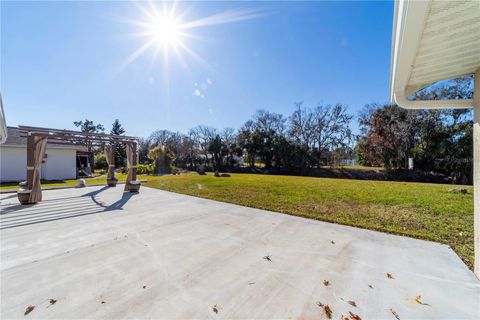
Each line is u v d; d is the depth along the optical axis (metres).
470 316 1.72
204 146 28.89
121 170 20.69
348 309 1.80
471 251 2.91
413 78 2.26
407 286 2.12
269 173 23.97
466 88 14.07
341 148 22.80
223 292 2.02
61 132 6.82
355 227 3.98
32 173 6.12
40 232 3.66
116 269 2.43
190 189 8.85
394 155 18.28
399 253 2.87
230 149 26.72
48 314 1.71
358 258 2.73
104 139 8.16
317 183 11.09
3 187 9.41
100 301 1.88
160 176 16.08
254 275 2.32
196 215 4.85
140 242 3.24
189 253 2.87
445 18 1.25
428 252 2.90
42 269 2.43
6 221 4.32
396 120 17.95
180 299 1.91
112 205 5.86
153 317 1.69
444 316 1.72
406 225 4.02
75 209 5.38
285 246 3.12
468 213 4.72
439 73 2.16
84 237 3.44
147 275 2.31
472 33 1.41
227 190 8.51
